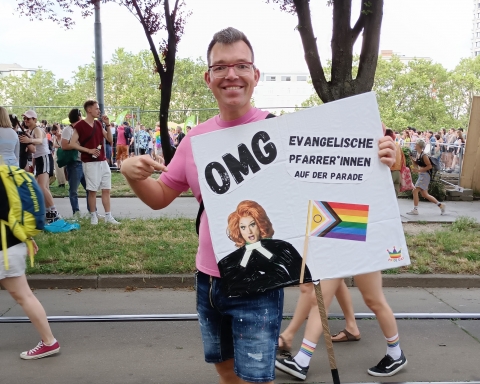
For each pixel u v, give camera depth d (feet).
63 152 28.32
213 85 7.32
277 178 7.30
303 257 7.33
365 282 11.87
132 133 61.36
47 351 13.15
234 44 7.14
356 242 7.36
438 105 164.04
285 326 15.39
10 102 184.55
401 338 14.52
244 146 7.25
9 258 12.34
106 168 27.55
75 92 166.81
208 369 12.58
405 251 7.38
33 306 12.89
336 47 23.79
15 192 12.23
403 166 33.60
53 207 27.40
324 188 7.33
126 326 15.29
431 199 34.30
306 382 11.92
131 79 161.17
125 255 21.17
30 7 36.22
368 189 7.36
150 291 18.72
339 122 7.30
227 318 7.90
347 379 12.05
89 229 25.94
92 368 12.59
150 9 35.91
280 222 7.31
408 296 18.49
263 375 7.31
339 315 16.10
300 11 23.82
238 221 7.28
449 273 20.06
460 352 13.58
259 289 7.23
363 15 23.52
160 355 13.34
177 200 39.14
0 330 14.90
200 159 7.28
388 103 162.20
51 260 20.59
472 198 42.75
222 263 7.28
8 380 11.96
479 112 43.50
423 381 11.91
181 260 20.43
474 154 43.60
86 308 16.80
